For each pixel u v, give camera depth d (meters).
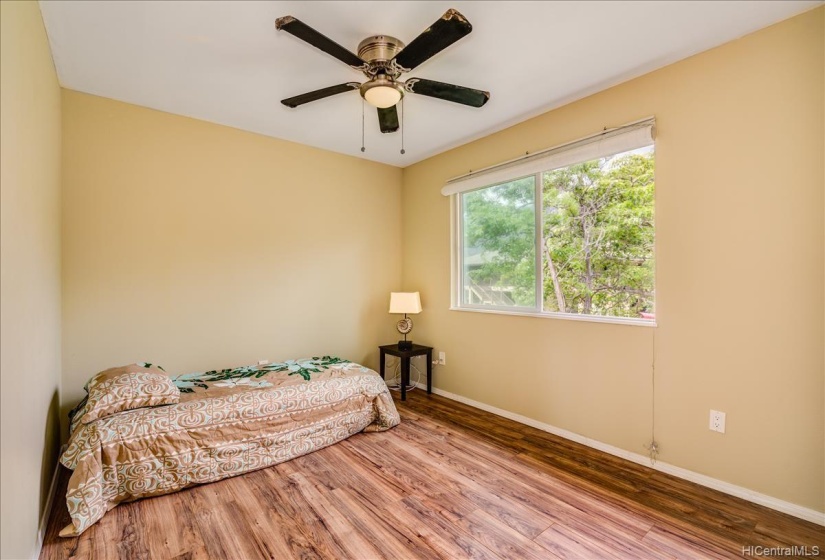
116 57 2.15
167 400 2.21
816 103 1.81
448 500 2.03
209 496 2.07
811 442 1.84
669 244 2.29
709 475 2.15
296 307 3.58
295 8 1.77
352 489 2.13
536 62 2.24
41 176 1.77
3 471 1.17
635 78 2.42
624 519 1.86
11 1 1.27
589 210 2.76
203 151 3.05
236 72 2.33
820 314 1.81
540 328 3.00
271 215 3.42
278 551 1.65
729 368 2.08
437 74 2.38
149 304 2.81
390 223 4.30
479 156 3.47
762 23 1.91
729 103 2.06
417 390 4.05
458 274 3.79
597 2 1.73
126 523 1.83
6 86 1.21
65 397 2.49
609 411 2.58
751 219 2.00
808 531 1.77
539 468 2.37
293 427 2.50
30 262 1.53
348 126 3.19
